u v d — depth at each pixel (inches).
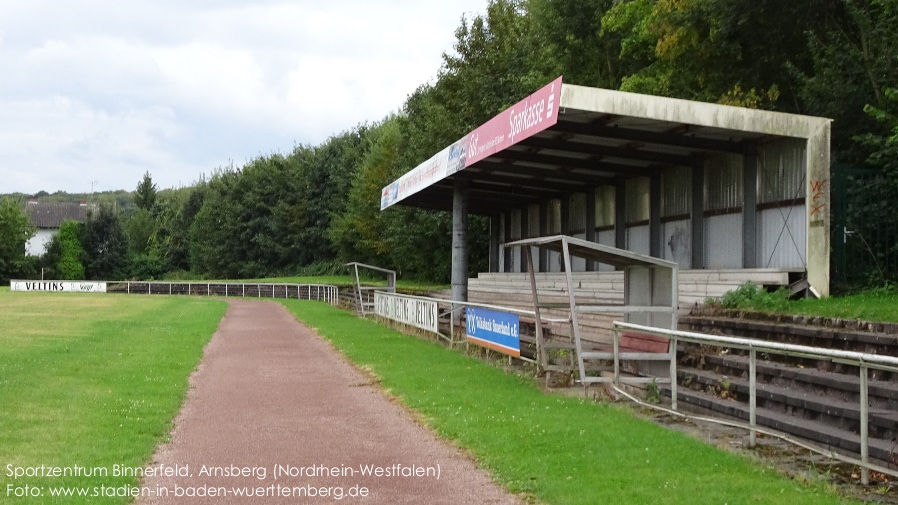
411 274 2165.4
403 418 382.6
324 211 2962.6
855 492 238.1
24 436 328.8
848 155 668.1
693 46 858.8
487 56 1619.1
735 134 589.0
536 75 1349.7
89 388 462.9
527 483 258.4
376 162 2266.2
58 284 2459.4
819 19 754.8
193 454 310.0
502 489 257.0
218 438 339.6
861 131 669.3
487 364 573.6
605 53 1320.1
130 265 3275.1
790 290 536.7
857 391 329.4
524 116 584.1
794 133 538.3
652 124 576.4
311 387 488.1
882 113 564.1
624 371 476.1
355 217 2363.4
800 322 444.1
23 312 1258.6
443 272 1822.1
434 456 304.0
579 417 361.7
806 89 693.3
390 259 2255.2
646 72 1080.8
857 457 274.1
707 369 452.1
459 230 916.6
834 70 671.1
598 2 1262.3
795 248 562.6
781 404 352.8
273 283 2148.1
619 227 853.8
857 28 733.9
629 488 245.9
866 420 245.0
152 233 3841.0
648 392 421.4
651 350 452.1
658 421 358.3
